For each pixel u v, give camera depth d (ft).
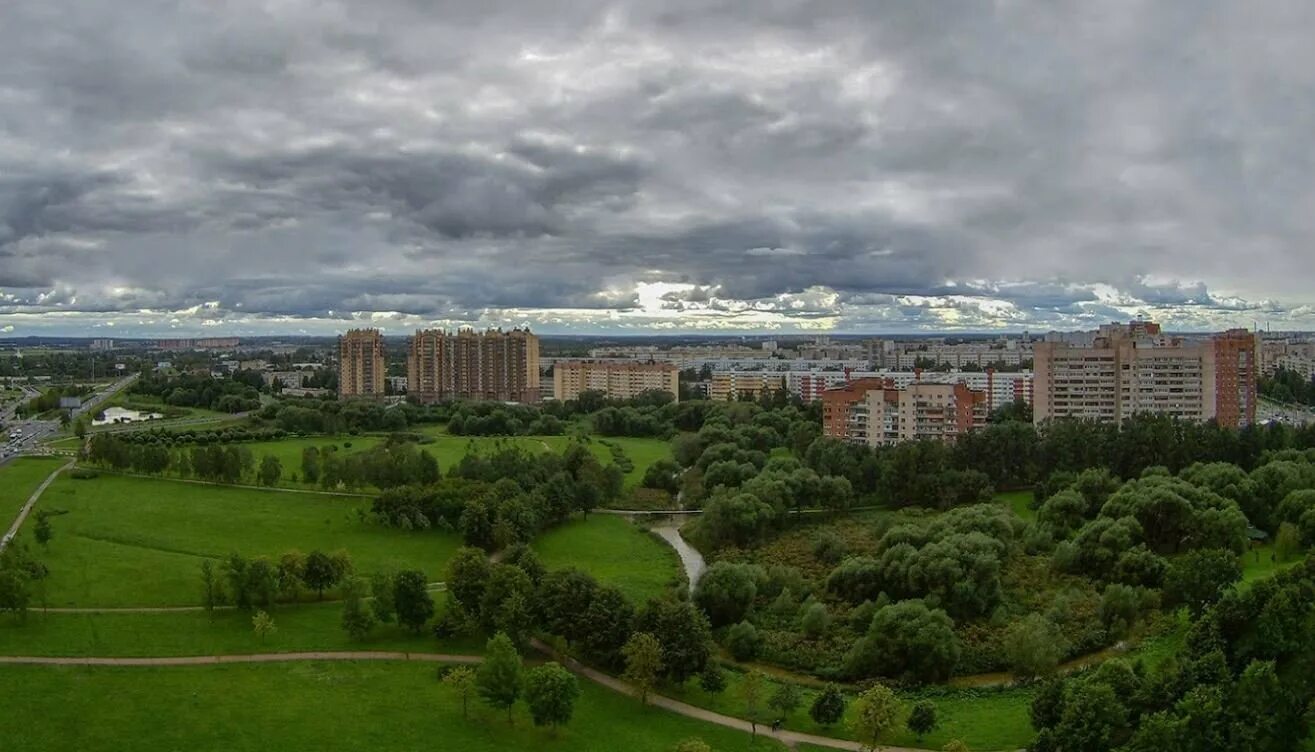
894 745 442.91
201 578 648.79
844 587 637.71
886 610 546.67
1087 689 409.90
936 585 597.52
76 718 444.96
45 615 570.05
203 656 526.98
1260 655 425.69
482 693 462.19
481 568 599.98
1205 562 563.07
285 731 444.55
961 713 478.59
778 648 568.82
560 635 542.98
